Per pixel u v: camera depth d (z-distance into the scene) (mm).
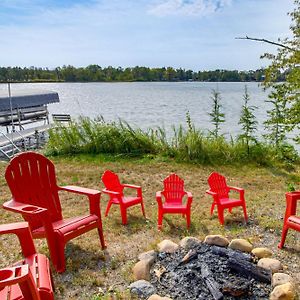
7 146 10906
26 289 1891
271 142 8508
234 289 2635
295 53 6129
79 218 3500
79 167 7660
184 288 2781
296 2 6098
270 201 5359
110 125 9578
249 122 8578
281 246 3648
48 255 3561
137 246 3760
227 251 3230
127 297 2773
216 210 4965
